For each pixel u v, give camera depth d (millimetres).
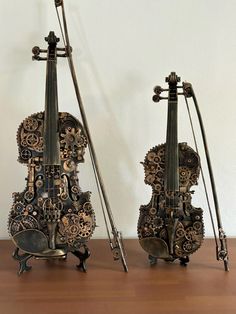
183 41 1498
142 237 1273
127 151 1526
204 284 1170
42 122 1198
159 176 1254
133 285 1157
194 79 1512
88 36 1480
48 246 1208
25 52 1465
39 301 1059
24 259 1223
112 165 1528
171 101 1240
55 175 1192
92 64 1491
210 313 1012
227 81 1516
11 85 1474
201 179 1545
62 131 1202
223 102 1522
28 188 1211
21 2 1448
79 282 1173
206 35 1499
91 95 1501
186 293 1113
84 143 1221
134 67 1500
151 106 1514
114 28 1483
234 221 1571
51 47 1219
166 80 1259
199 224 1259
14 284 1152
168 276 1219
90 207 1236
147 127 1521
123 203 1543
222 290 1134
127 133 1521
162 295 1101
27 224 1207
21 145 1200
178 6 1487
